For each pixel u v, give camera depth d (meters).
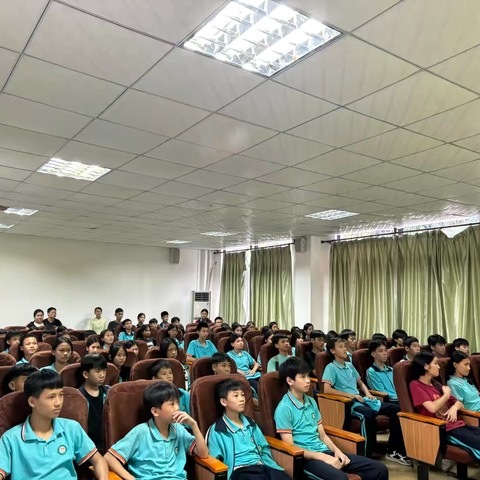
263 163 3.41
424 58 1.84
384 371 3.96
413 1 1.47
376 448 3.68
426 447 2.87
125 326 6.76
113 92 2.22
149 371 2.83
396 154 3.14
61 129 2.76
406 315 6.50
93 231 7.70
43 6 1.52
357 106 2.34
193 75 2.03
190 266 10.76
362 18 1.57
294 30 1.72
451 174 3.65
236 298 10.02
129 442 1.94
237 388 2.30
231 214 5.73
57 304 8.82
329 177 3.80
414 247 6.49
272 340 4.39
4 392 2.40
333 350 3.68
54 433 1.80
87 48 1.80
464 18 1.55
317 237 7.88
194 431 2.06
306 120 2.54
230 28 1.72
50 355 3.50
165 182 4.08
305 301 7.73
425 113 2.41
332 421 3.30
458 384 3.31
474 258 5.76
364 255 7.28
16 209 5.71
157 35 1.70
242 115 2.48
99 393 2.52
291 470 2.24
